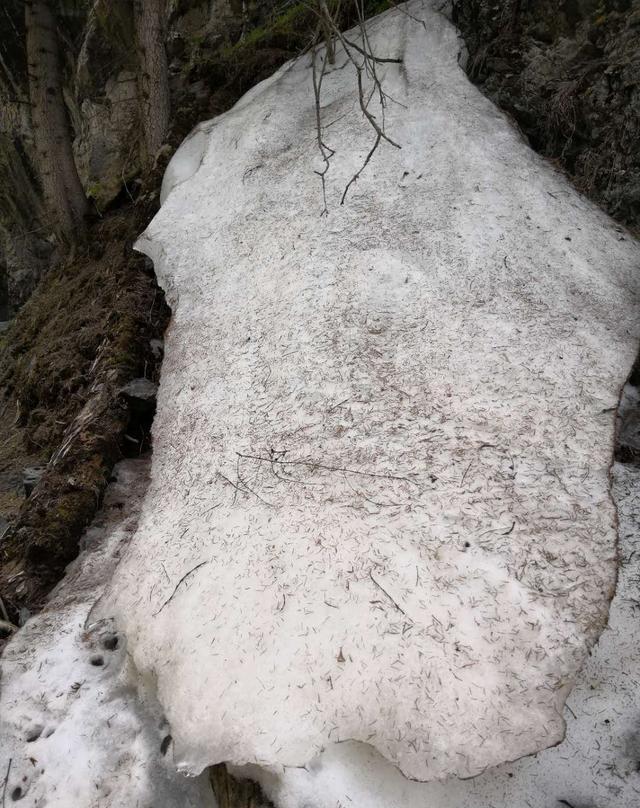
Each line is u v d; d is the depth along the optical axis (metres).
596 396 2.45
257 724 1.86
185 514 2.53
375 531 2.18
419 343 2.72
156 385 3.82
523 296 2.83
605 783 1.76
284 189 3.73
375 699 1.83
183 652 2.09
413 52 4.21
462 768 1.70
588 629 1.89
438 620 1.95
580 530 2.10
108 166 8.55
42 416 4.59
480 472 2.27
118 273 5.09
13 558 2.98
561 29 3.66
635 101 3.23
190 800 1.97
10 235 11.47
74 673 2.35
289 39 5.75
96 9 7.96
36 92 6.83
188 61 7.51
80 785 2.02
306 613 2.03
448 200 3.30
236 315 3.22
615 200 3.33
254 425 2.67
